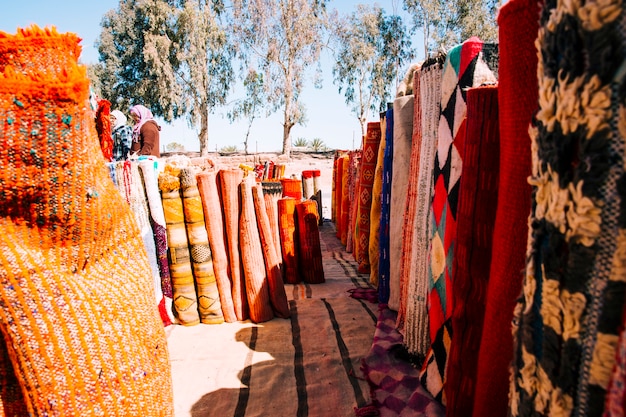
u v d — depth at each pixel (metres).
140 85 26.20
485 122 1.38
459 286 1.48
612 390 0.48
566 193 0.57
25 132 0.95
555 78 0.58
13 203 0.98
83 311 1.00
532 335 0.67
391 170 2.96
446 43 27.58
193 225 2.78
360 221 4.16
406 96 2.65
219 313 2.86
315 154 26.39
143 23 26.20
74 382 0.98
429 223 2.06
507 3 0.94
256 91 29.09
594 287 0.54
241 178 2.88
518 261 1.01
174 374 2.21
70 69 0.99
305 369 2.24
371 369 2.17
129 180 2.57
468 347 1.47
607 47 0.50
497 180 1.38
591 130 0.53
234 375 2.19
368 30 30.22
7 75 0.95
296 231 3.87
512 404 0.74
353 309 3.09
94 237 1.05
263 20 25.91
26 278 0.96
